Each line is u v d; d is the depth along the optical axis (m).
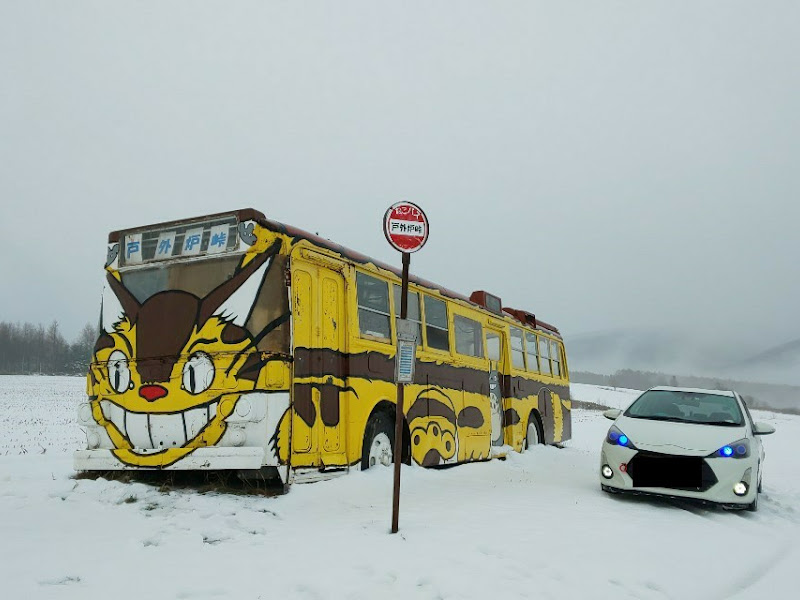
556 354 18.14
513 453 13.61
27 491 7.32
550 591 4.98
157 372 7.71
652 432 9.09
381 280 9.58
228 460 7.05
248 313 7.36
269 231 7.53
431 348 10.89
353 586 4.74
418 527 6.45
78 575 4.72
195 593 4.48
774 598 5.47
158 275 7.95
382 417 9.30
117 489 7.24
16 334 120.19
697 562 6.22
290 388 7.30
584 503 8.54
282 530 6.14
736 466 8.47
